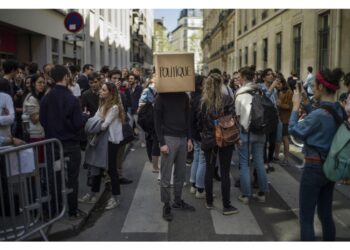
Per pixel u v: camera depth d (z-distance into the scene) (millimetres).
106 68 9906
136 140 11117
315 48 17219
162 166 5195
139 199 6023
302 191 3822
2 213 4098
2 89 5258
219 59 53188
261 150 5801
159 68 4977
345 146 3580
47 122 4777
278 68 23562
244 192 5801
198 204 5789
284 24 21891
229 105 5219
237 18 36969
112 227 4977
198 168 5992
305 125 3721
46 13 15766
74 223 4812
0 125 5105
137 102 9961
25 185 4207
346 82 5938
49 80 5488
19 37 15141
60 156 4523
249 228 4918
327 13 16375
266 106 5559
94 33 24891
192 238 4629
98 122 5328
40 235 4527
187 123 5293
